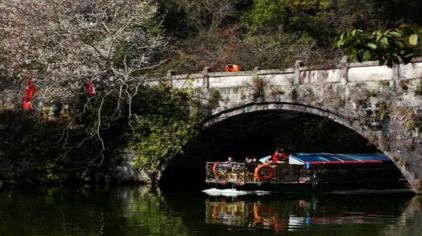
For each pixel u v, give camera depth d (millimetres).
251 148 31016
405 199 22703
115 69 26766
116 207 19188
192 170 28953
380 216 17781
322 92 23469
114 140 27188
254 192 24969
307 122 32875
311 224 16203
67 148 26844
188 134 25891
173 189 25656
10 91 28953
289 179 25312
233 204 20719
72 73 26672
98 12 30234
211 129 26312
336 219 17266
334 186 25984
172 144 26031
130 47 28406
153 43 30375
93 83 27172
